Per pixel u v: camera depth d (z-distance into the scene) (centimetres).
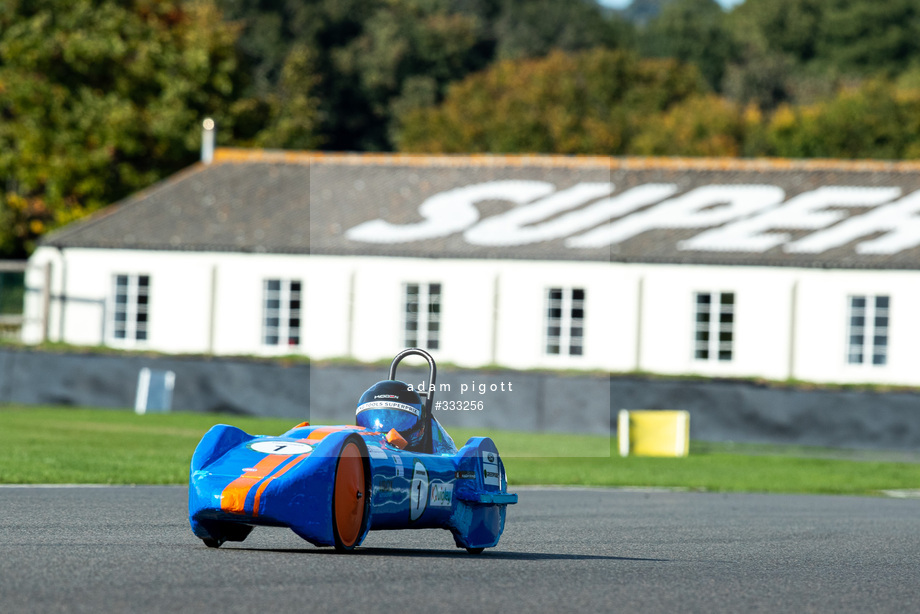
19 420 9219
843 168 13962
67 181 17838
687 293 12462
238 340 13288
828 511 5634
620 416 9562
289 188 14362
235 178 14600
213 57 19500
